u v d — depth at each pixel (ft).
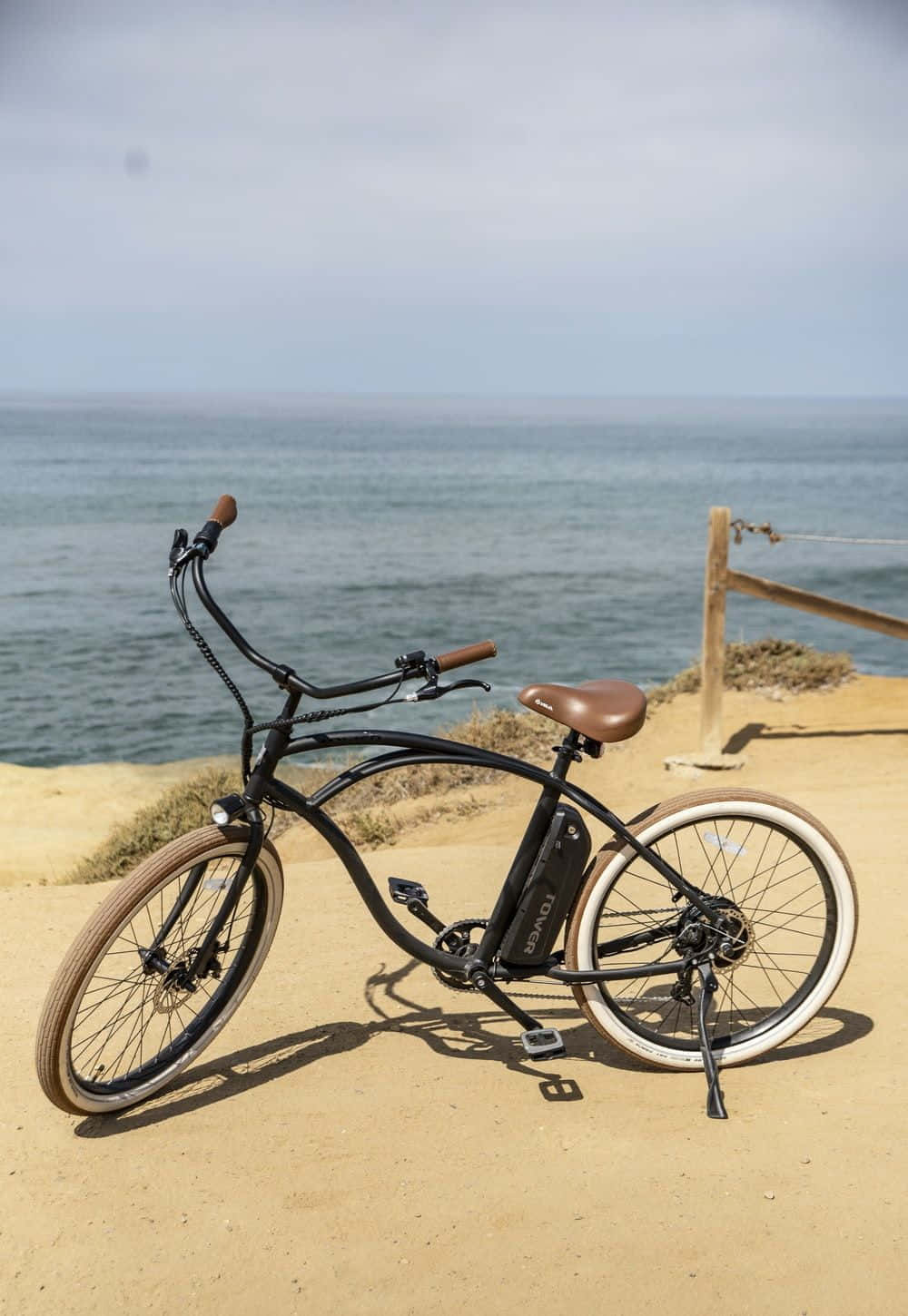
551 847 10.37
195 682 66.08
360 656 72.90
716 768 28.68
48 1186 9.10
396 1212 8.67
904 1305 7.45
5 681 66.18
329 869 17.66
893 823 19.54
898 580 111.14
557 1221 8.50
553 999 12.80
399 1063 11.19
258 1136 9.82
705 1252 8.06
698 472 362.53
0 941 14.47
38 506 205.67
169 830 28.68
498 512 203.62
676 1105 10.28
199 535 10.28
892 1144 9.37
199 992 12.66
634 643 76.84
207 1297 7.80
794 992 12.03
